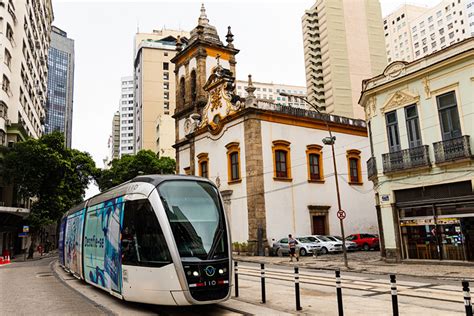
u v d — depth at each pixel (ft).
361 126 115.65
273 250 91.25
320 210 102.22
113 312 32.37
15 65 136.98
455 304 31.60
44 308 35.04
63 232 72.18
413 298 34.71
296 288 31.24
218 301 29.73
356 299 34.86
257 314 29.73
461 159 57.88
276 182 96.68
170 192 32.35
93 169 162.91
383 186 69.67
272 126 98.89
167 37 354.33
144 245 31.60
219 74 113.29
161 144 247.70
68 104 568.82
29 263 98.89
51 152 123.75
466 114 58.70
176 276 28.86
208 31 127.65
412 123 66.33
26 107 153.58
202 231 31.12
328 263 70.54
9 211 119.03
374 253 90.53
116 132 533.14
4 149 123.44
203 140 114.32
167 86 326.85
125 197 35.88
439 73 62.64
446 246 60.49
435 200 62.03
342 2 336.49
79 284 51.96
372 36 341.21
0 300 40.16
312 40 344.69
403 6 396.78
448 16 351.25
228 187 101.55
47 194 126.21
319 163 105.60
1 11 123.85
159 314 31.14
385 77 70.79
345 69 325.83
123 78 487.61
